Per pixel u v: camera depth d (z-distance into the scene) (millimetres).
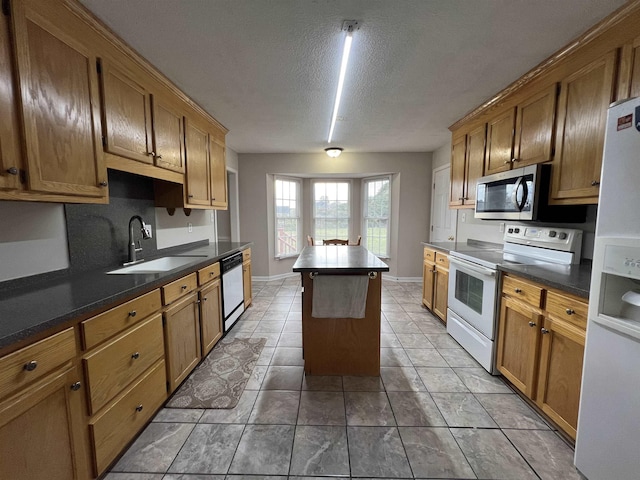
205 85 2217
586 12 1412
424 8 1381
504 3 1351
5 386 849
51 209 1567
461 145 3092
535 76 1988
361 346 2105
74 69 1332
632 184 1012
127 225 2207
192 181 2596
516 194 2098
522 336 1780
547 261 2125
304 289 2078
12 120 1067
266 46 1699
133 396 1430
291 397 1867
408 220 4820
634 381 1019
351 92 2359
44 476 978
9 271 1357
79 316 1104
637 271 978
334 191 5574
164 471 1323
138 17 1427
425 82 2180
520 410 1734
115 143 1601
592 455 1191
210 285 2416
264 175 4852
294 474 1308
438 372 2156
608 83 1499
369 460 1381
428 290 3410
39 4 1153
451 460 1383
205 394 1897
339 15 1430
